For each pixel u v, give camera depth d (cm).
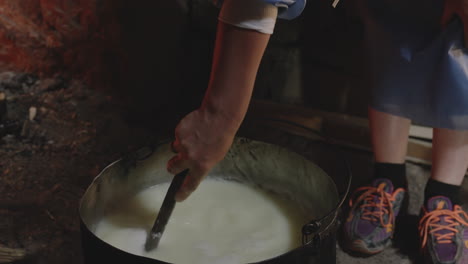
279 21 201
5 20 227
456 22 133
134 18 207
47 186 179
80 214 116
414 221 171
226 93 96
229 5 92
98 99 223
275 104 213
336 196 125
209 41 219
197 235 136
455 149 151
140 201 149
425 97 147
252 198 154
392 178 164
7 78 229
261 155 152
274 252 130
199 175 104
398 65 147
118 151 199
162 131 211
